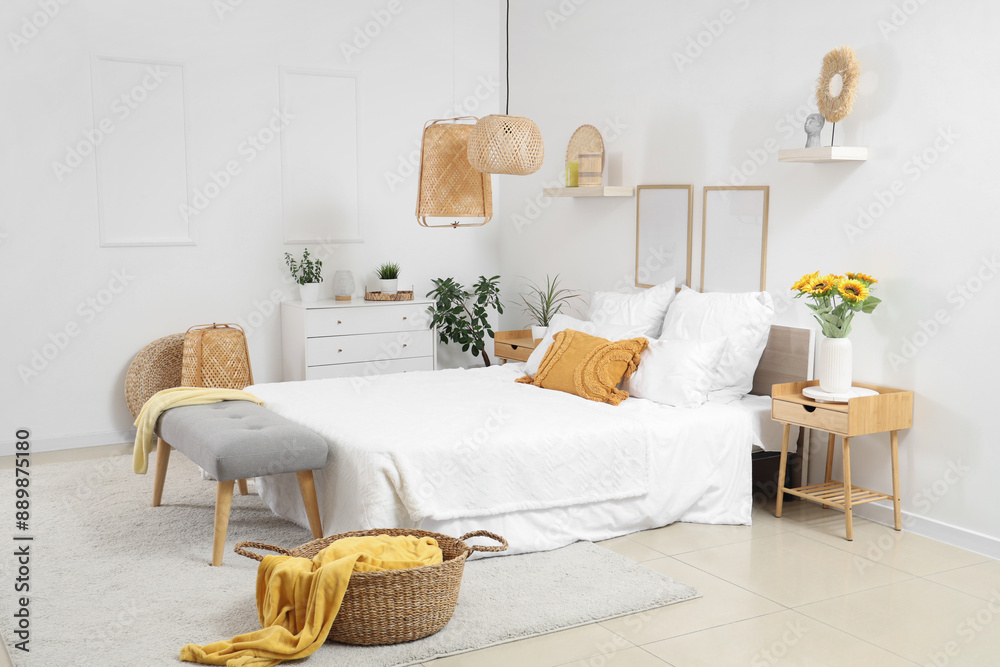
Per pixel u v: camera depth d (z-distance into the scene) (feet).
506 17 20.44
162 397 12.81
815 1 13.19
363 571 8.51
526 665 8.35
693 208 15.61
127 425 17.47
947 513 11.87
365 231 19.70
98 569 10.61
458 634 8.87
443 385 14.55
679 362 13.33
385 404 12.92
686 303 14.71
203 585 10.13
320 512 11.62
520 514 11.25
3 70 15.78
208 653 8.27
